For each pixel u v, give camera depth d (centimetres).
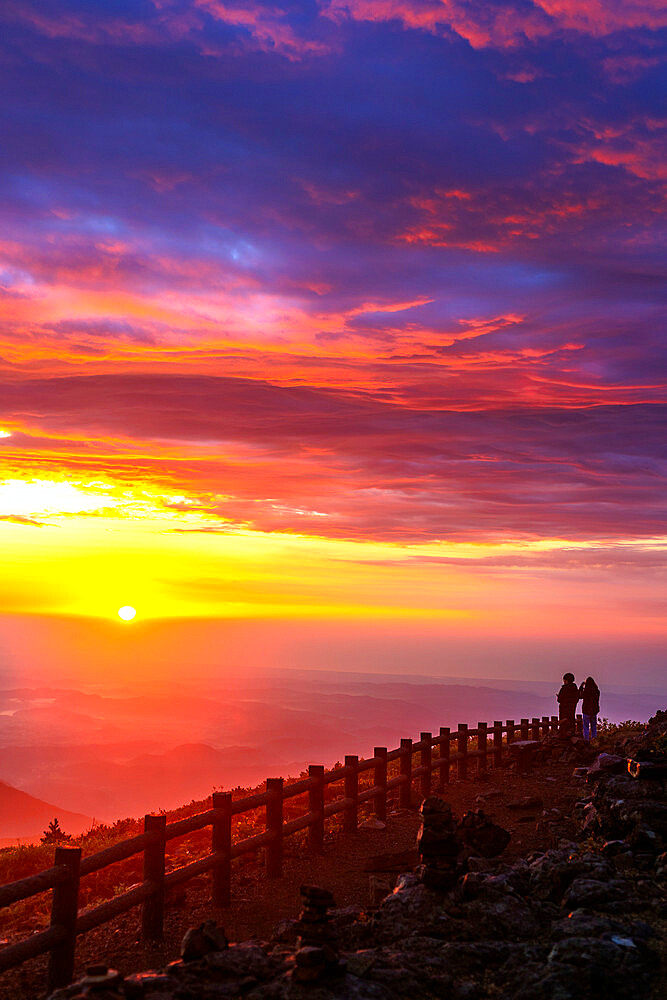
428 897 755
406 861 1130
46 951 668
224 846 966
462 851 941
